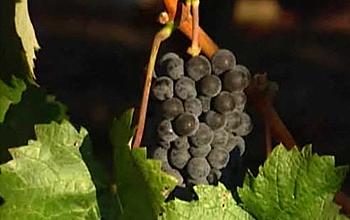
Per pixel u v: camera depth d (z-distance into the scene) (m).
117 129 0.68
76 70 3.23
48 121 0.81
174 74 0.68
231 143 0.70
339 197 0.78
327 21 3.66
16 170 0.69
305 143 2.85
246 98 0.71
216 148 0.69
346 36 3.56
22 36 0.76
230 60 0.69
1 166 0.69
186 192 0.69
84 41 3.42
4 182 0.69
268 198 0.68
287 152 0.68
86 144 0.71
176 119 0.68
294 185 0.68
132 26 3.49
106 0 3.58
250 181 0.68
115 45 3.37
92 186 0.71
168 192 0.64
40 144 0.70
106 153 2.42
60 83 3.15
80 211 0.70
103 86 3.13
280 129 0.75
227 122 0.69
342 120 2.95
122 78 3.18
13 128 0.81
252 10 3.53
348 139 2.85
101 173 0.71
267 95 0.75
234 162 0.71
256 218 0.68
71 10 3.61
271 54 3.38
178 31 0.71
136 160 0.65
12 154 0.69
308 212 0.68
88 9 3.61
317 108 3.01
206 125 0.69
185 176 0.69
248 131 0.71
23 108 0.81
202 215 0.66
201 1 1.03
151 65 0.67
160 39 0.67
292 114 2.97
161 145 0.69
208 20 1.05
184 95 0.68
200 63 0.68
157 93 0.68
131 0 3.52
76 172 0.71
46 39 3.44
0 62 0.79
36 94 0.81
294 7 3.66
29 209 0.69
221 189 0.67
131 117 0.67
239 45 3.38
